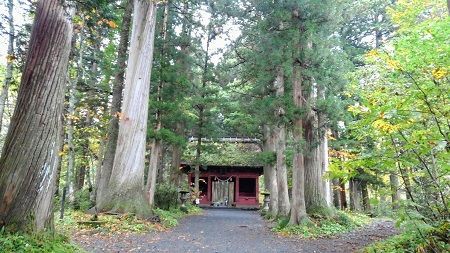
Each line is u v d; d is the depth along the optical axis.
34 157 5.41
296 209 12.57
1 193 5.23
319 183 14.55
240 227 14.11
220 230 12.77
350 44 21.55
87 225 10.58
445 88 5.38
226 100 22.84
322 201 14.44
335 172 6.39
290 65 12.02
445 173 5.60
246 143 34.34
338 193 24.20
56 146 5.76
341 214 14.50
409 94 5.77
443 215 5.66
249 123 22.52
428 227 5.10
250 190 33.44
